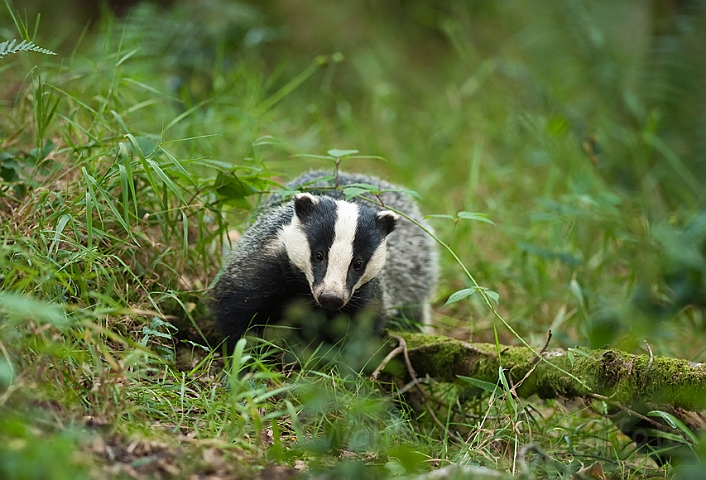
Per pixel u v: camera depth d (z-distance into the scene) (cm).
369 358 995
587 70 1814
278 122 1673
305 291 1005
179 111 1524
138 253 1039
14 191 1014
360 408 769
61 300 809
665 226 1280
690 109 1667
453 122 1845
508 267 1362
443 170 1733
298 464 734
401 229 1204
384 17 2355
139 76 1384
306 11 2233
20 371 689
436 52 2369
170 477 646
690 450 869
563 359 930
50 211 948
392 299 1159
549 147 1638
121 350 869
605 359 901
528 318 1307
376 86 1966
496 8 2289
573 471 802
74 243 872
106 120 1138
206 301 1041
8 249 774
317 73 2086
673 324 1300
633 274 1268
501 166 1766
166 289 965
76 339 781
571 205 1475
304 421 843
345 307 1015
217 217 1066
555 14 1844
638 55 1836
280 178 1502
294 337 1029
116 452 662
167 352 902
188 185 1103
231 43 1738
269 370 835
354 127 1759
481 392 1000
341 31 2219
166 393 807
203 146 1323
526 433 931
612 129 1705
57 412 682
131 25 1595
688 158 1642
